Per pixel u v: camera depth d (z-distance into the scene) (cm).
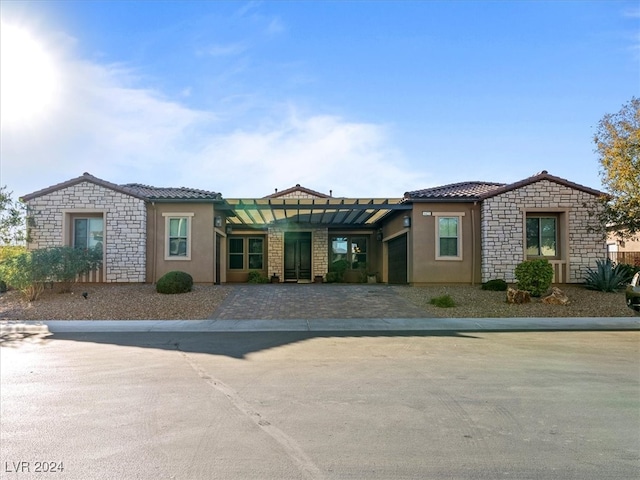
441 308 1599
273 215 2411
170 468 446
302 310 1570
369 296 1794
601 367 845
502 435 526
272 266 2727
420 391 692
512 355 950
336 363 877
